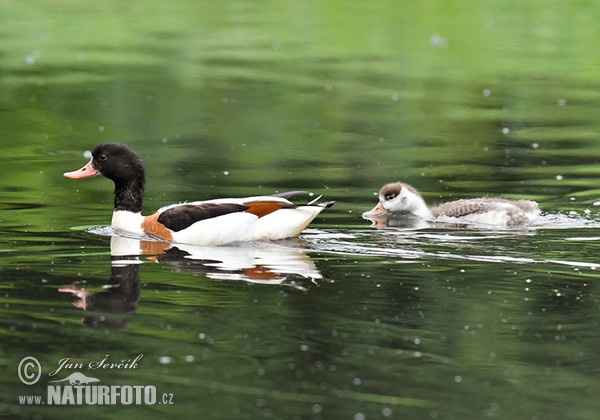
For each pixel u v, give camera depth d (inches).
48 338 432.5
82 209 681.0
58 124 964.6
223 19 1572.3
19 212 667.4
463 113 1026.1
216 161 825.5
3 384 391.9
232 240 603.5
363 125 970.1
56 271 531.2
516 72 1250.0
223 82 1167.6
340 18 1572.3
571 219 658.8
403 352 423.2
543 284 514.9
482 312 472.1
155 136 919.7
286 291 501.0
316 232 629.3
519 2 1665.8
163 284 510.3
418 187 751.1
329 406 374.9
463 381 398.0
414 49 1379.2
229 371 402.9
